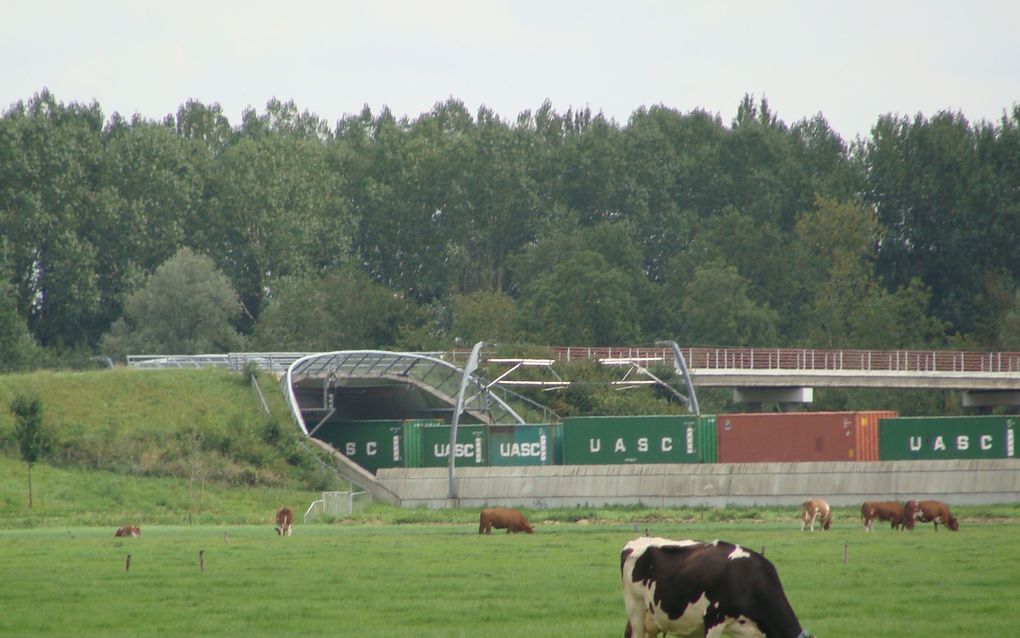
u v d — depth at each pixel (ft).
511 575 201.05
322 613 163.94
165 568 215.92
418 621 158.10
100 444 461.37
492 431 454.81
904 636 140.67
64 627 156.66
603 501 421.18
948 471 393.09
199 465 444.14
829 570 199.72
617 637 142.10
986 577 187.62
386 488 449.89
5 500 405.59
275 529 349.41
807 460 418.72
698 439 429.79
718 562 119.65
